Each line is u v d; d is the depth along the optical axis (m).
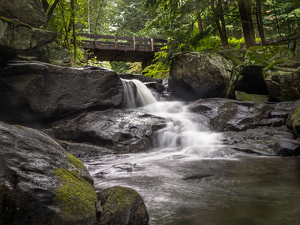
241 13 14.12
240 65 12.27
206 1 13.30
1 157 1.98
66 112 8.89
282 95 10.86
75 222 1.97
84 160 7.11
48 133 8.41
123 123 8.59
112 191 2.51
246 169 4.81
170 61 14.09
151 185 3.98
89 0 27.44
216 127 9.61
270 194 3.28
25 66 7.75
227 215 2.64
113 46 22.09
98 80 9.59
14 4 6.29
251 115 9.89
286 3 19.06
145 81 14.46
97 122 8.61
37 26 6.90
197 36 13.81
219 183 3.93
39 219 1.83
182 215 2.69
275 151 6.32
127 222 2.23
